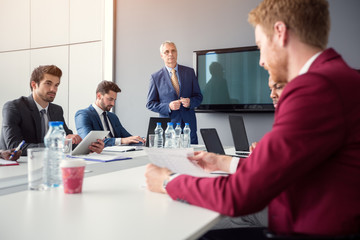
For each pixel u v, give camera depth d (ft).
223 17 13.89
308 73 2.41
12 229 2.17
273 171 2.29
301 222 2.40
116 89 10.03
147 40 15.49
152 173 3.21
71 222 2.31
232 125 8.30
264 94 13.00
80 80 17.03
